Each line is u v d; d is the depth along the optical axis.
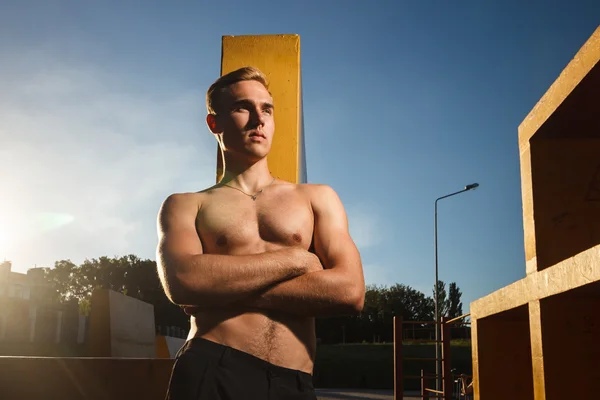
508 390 3.65
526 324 3.72
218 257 1.61
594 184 3.13
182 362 1.58
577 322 2.53
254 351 1.60
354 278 1.69
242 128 1.83
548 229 3.09
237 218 1.75
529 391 3.64
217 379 1.54
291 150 2.72
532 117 3.15
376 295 81.88
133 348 7.77
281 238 1.74
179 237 1.71
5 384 2.93
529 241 3.19
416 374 48.91
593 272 1.99
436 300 25.69
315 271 1.67
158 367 3.16
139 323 8.31
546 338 2.53
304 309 1.64
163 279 1.65
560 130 3.07
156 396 3.12
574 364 2.50
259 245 1.73
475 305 3.83
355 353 53.69
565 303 2.54
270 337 1.62
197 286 1.58
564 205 3.12
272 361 1.60
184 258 1.63
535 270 3.07
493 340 3.71
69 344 17.12
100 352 6.65
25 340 16.06
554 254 3.06
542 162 3.17
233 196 1.80
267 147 1.86
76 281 78.38
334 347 57.09
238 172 1.86
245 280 1.59
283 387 1.58
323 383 46.94
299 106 2.87
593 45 2.38
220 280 1.58
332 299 1.63
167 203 1.82
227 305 1.64
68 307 18.03
